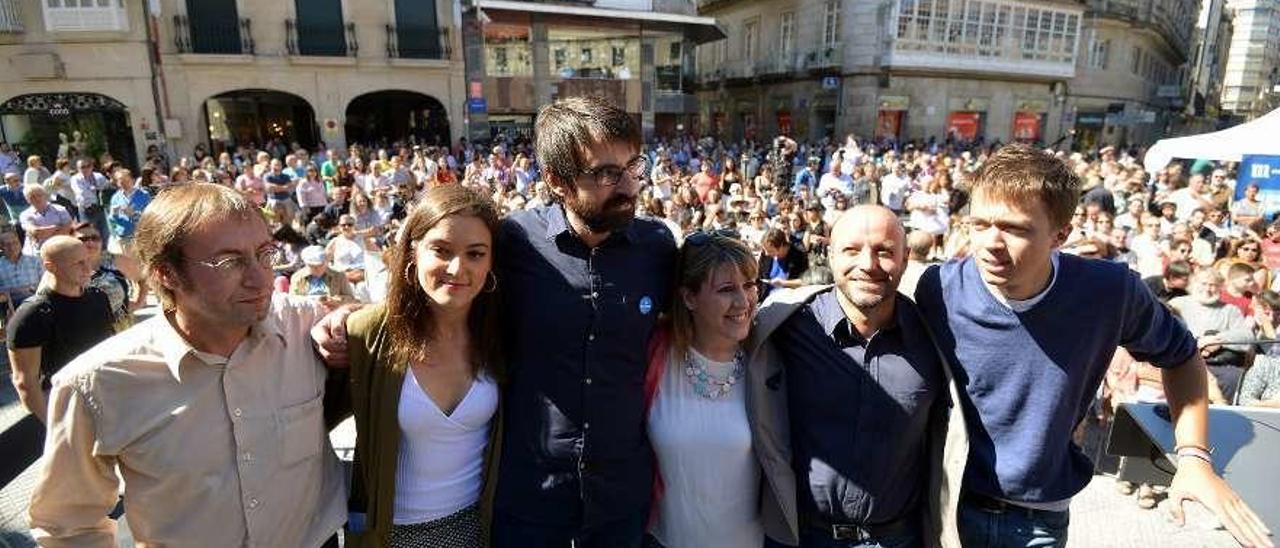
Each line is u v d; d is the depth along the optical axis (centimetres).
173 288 142
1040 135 2909
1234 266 464
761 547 210
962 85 2614
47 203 696
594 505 187
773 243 674
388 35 1911
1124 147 3164
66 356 320
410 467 182
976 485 189
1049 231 161
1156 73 3941
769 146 2486
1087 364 175
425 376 177
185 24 1750
